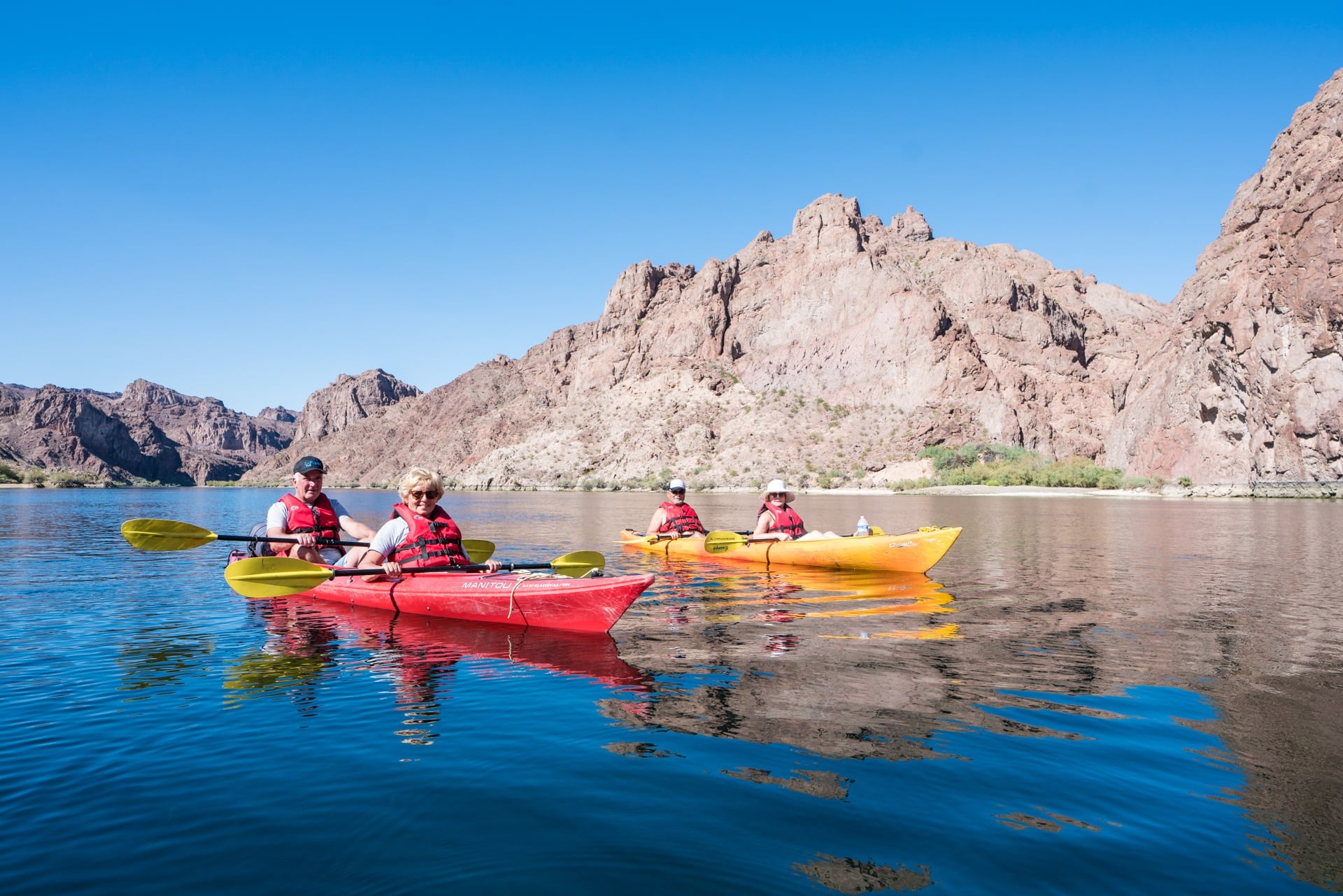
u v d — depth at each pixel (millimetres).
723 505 52312
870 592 9695
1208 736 4141
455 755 3902
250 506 51969
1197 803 3285
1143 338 193125
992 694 4961
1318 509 41844
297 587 7578
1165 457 85625
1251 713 4535
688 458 162625
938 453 127812
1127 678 5375
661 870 2723
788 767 3705
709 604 8734
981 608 8445
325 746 4039
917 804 3279
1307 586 10203
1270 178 88250
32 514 34875
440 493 8430
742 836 2986
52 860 2807
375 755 3910
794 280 197125
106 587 10344
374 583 8555
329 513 9438
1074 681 5293
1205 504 50094
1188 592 9688
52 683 5363
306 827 3084
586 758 3838
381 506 72125
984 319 177250
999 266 194375
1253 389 74250
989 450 125750
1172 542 18203
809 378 177125
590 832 3020
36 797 3379
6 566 12906
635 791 3416
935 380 158375
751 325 197750
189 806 3283
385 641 6773
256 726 4391
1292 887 2602
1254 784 3486
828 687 5148
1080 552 15461
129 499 72062
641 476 158625
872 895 2531
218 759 3859
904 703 4773
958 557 14500
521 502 66125
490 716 4551
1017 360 172250
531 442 196750
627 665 5812
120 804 3305
